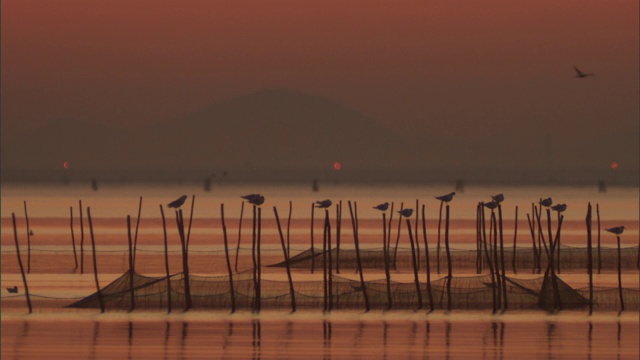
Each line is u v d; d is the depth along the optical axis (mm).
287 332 92312
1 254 161000
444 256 153000
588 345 87125
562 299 106438
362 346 86750
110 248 175750
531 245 182500
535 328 94500
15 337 89500
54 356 82562
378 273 138875
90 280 129500
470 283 111125
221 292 107938
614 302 107500
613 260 150625
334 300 106375
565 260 150750
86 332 92000
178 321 97250
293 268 144125
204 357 82625
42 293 115938
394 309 103812
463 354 83938
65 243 186000
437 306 105188
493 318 99188
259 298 104375
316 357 82875
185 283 104500
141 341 88250
